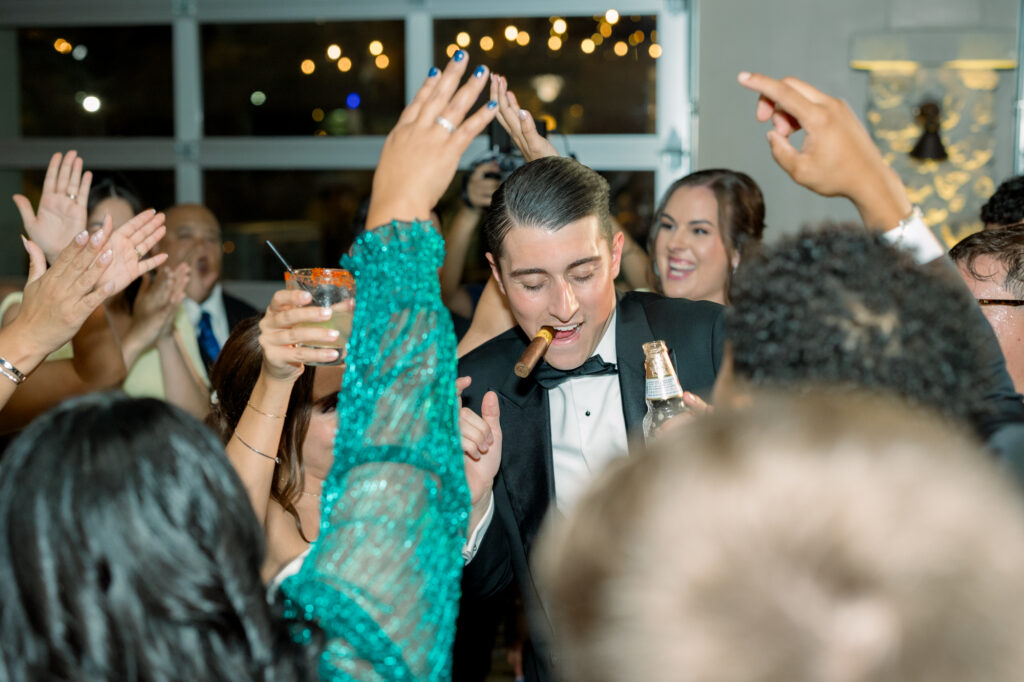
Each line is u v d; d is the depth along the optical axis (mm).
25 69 5062
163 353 2758
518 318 1704
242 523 787
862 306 814
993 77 4246
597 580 508
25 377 1457
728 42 4395
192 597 731
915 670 444
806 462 486
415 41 4809
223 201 5047
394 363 868
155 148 5027
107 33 5012
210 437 802
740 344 862
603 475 562
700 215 2680
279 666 779
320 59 4926
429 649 849
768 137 1052
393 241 870
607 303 1681
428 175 885
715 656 458
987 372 856
